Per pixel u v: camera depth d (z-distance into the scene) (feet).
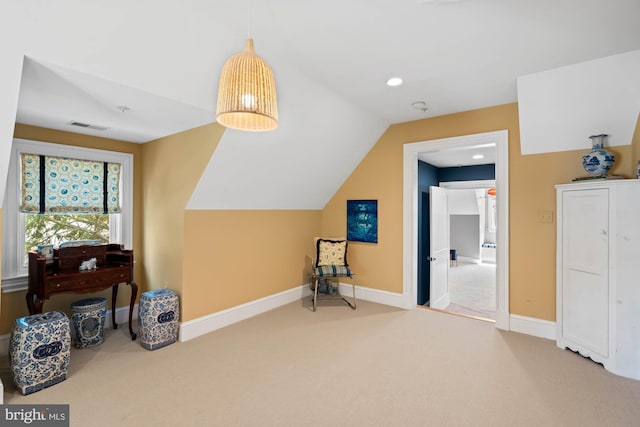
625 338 7.69
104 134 10.49
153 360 8.54
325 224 15.51
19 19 4.76
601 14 5.87
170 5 5.65
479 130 11.02
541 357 8.69
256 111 4.30
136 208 11.84
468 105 10.75
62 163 9.98
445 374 7.84
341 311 12.58
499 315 10.76
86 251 9.72
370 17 6.05
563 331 9.19
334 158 12.70
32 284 8.55
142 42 5.90
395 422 6.11
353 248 14.42
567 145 9.49
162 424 6.04
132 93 6.78
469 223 28.32
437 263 14.70
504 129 10.54
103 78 6.05
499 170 10.66
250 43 4.64
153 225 11.32
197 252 10.37
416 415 6.32
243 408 6.53
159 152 11.05
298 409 6.50
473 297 17.57
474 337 10.04
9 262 9.05
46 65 5.52
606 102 8.30
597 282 8.20
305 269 14.70
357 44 7.05
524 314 10.34
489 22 6.18
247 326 11.03
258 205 12.27
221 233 11.08
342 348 9.28
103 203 10.92
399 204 12.92
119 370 8.00
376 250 13.66
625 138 8.62
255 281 12.31
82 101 7.27
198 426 6.00
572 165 9.49
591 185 8.28
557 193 9.29
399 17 6.05
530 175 10.16
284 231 13.56
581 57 7.61
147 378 7.64
